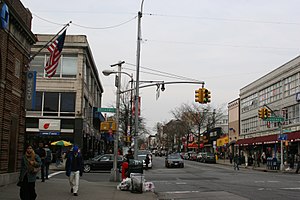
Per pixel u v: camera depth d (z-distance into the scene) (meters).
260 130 57.06
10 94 18.17
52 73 20.23
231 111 73.62
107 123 22.44
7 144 17.83
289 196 17.00
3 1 16.11
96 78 63.19
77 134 43.09
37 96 43.50
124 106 56.62
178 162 43.97
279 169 41.94
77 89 43.75
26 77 20.44
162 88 29.30
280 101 50.31
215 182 24.30
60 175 27.56
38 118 43.28
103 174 29.77
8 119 17.91
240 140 64.50
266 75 55.38
